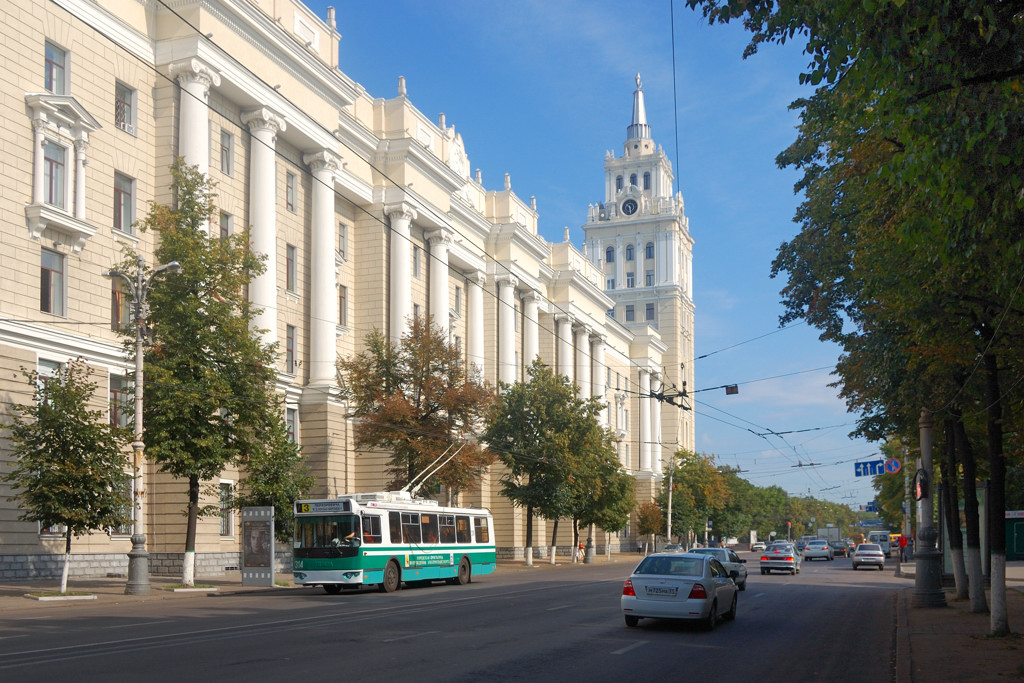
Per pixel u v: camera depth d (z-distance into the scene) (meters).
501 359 68.94
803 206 27.56
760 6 11.77
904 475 54.12
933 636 18.36
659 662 14.54
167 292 30.61
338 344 51.59
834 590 35.62
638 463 101.12
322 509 30.92
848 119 12.42
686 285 123.25
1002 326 16.16
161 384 29.50
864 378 23.48
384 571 31.45
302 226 48.50
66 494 26.17
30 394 31.16
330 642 15.95
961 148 10.67
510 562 63.75
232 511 40.47
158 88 39.34
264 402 31.58
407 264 54.38
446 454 43.62
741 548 150.38
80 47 35.19
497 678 12.41
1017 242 11.48
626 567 58.97
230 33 41.56
